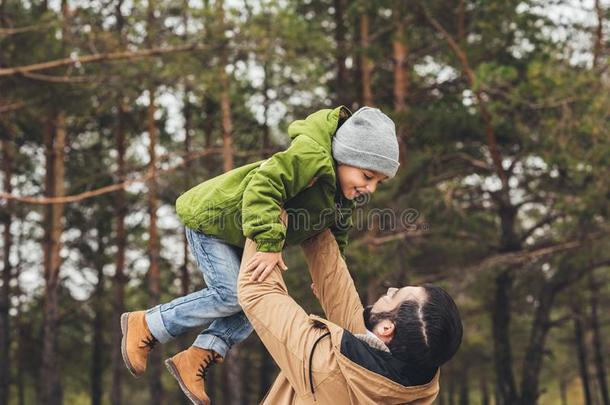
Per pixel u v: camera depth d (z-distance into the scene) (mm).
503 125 15578
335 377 2420
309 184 2615
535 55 16516
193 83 13328
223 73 13898
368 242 14750
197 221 2715
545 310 19125
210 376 25469
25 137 19734
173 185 15062
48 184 20609
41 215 22719
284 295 2533
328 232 2916
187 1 13914
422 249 19750
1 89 14148
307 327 2479
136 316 2744
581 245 15383
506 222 17203
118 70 13000
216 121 19906
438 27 16016
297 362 2457
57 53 13812
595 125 12992
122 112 20438
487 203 18281
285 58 13570
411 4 15828
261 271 2506
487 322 28484
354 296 2873
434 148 16516
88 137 23391
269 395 2639
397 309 2453
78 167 21578
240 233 2682
